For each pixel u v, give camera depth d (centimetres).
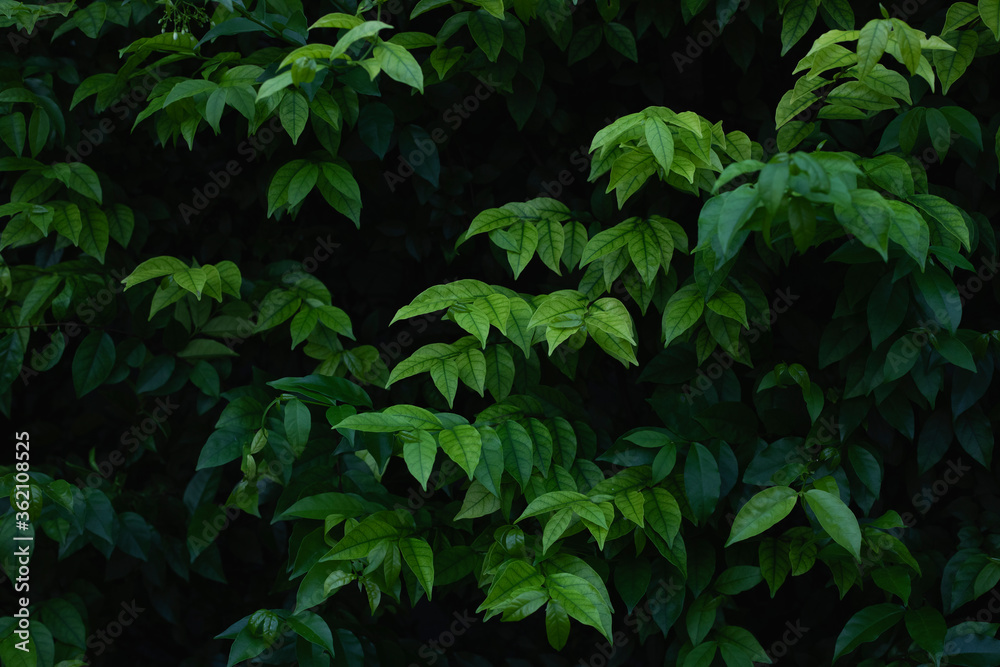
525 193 221
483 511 181
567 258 190
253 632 174
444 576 187
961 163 193
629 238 173
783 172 125
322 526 183
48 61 210
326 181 190
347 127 204
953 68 169
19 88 199
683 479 184
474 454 156
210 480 206
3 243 199
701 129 157
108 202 213
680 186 171
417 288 229
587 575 169
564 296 173
